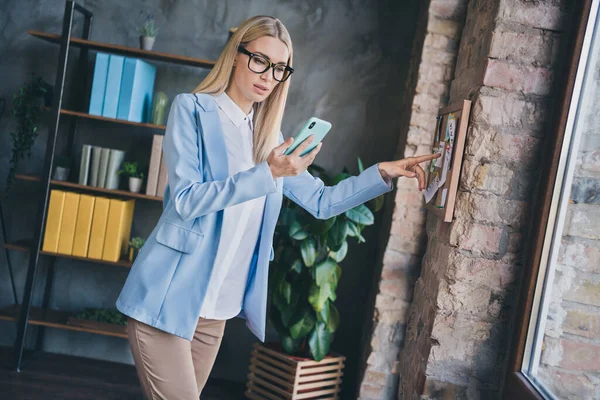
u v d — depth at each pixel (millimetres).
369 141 3795
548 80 2227
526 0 2229
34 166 3824
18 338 3451
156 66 3797
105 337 3844
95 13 3771
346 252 3570
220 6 3777
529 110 2238
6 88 3797
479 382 2332
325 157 3816
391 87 3781
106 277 3850
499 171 2260
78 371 3590
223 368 3842
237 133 1880
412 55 3680
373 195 2076
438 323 2336
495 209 2270
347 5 3773
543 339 2088
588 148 1908
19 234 3840
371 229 3801
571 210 1985
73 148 3805
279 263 3318
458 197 2301
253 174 1650
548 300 2084
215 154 1784
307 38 3785
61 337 3854
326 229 3127
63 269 3852
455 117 2344
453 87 2947
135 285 1758
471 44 2703
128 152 3805
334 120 3801
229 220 1807
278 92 1920
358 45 3783
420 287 2916
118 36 3785
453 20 3172
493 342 2316
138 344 1752
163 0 3783
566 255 1979
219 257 1823
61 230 3502
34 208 3834
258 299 1947
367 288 3799
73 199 3494
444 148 2402
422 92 3207
